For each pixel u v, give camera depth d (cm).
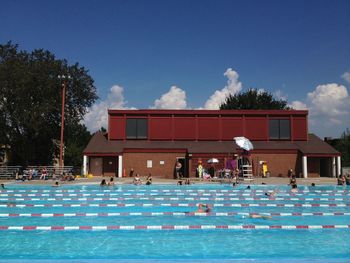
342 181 2944
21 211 1675
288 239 1081
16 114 4288
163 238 1092
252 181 3256
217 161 3847
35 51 4738
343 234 1149
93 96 4934
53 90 4491
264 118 4431
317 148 4219
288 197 2216
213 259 877
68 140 5059
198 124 4406
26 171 3591
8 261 866
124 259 877
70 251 952
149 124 4378
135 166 4109
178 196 2267
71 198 2167
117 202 1994
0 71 4238
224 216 1515
